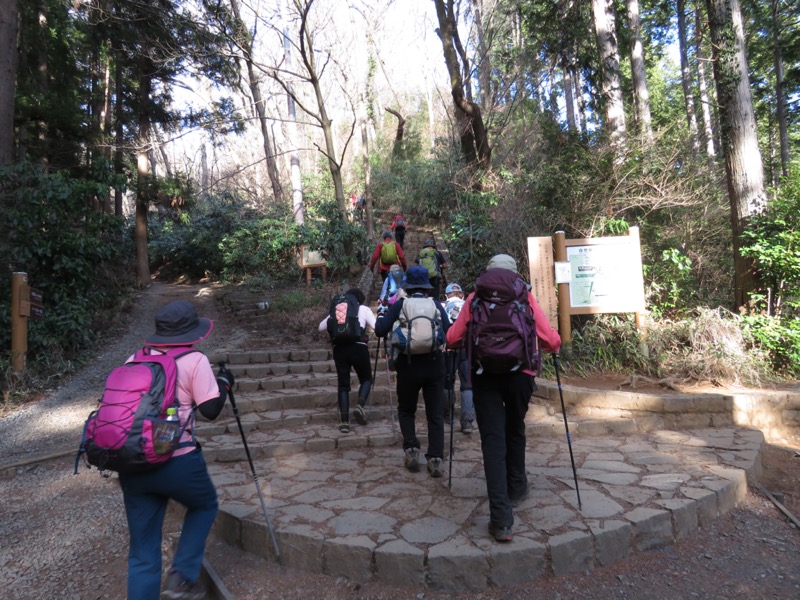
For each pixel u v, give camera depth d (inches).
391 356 172.6
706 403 212.4
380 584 115.6
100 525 157.0
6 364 311.7
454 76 566.6
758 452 177.5
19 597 122.9
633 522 126.1
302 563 122.8
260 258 587.8
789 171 293.4
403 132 1002.1
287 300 434.9
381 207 854.5
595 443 194.2
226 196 751.7
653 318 291.3
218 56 534.3
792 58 628.4
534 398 238.8
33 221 353.4
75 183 379.6
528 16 518.3
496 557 113.3
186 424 102.0
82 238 376.5
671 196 323.6
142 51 553.9
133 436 92.3
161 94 642.8
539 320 130.6
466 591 112.8
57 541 148.7
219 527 140.9
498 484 120.8
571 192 330.6
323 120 522.9
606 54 415.5
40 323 345.4
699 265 360.5
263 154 1101.7
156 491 98.9
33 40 548.7
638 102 522.0
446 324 165.6
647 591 112.8
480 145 577.3
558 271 258.5
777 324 255.3
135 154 641.0
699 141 408.5
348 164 1073.5
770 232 266.8
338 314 210.5
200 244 699.4
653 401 212.7
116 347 401.4
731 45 305.0
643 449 184.5
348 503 143.7
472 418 207.8
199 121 637.9
